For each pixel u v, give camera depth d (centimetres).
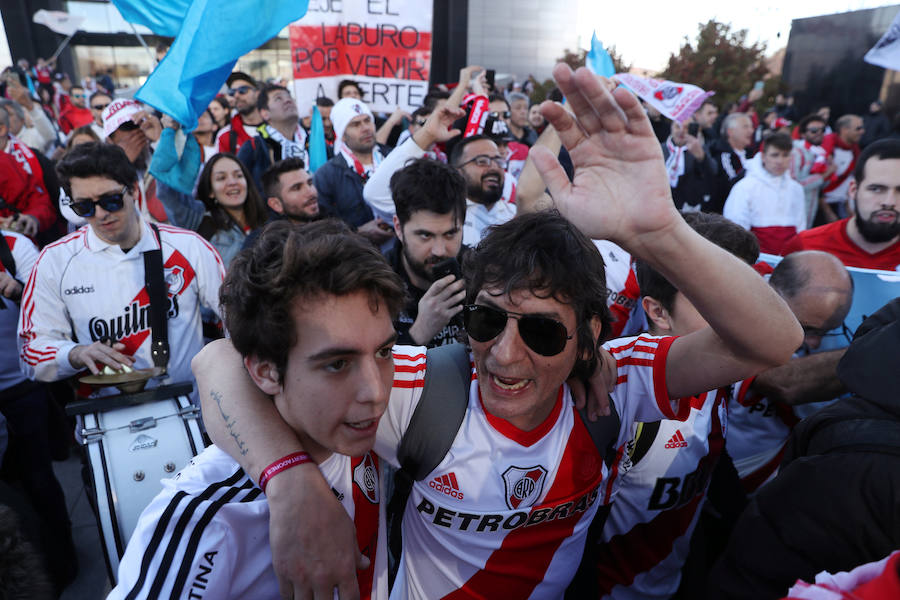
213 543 91
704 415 153
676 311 153
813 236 324
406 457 114
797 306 176
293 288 83
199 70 251
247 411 100
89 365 205
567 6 1644
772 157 457
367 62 433
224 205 339
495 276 102
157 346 231
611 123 83
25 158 424
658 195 84
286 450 94
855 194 301
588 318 109
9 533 87
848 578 65
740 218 474
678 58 994
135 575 89
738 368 102
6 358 246
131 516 159
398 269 233
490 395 109
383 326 88
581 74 80
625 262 250
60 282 226
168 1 287
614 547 162
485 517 115
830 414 103
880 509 89
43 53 1772
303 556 86
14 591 85
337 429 90
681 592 179
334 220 94
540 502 117
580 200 88
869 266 304
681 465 150
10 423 246
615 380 121
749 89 964
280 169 347
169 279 235
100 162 211
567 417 117
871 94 772
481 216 328
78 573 260
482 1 1605
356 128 436
